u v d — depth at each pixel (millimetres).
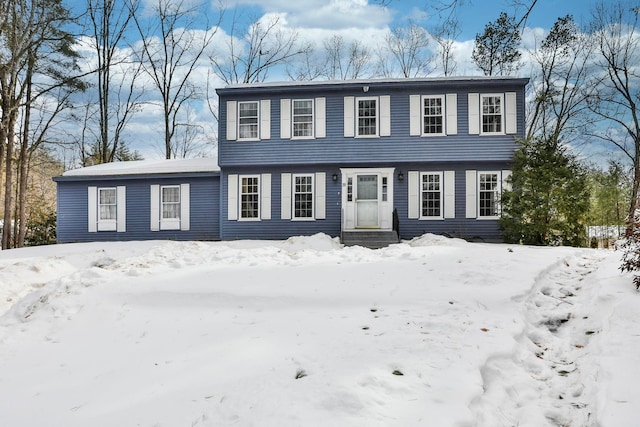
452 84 18516
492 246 14523
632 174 28062
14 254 17266
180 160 24016
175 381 4551
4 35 20891
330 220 19172
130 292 7914
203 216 20500
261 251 11383
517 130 18328
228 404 3662
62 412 4047
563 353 5266
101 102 31375
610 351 4539
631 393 3600
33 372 5184
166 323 6734
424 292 7207
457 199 18672
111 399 4266
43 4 22375
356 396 3533
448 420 3273
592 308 6207
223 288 7914
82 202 21422
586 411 3781
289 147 19297
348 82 18859
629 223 7141
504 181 18281
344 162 18984
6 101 21844
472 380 3988
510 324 5691
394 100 19000
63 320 7012
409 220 18797
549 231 16031
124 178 20953
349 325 5949
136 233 20906
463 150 18547
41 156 32438
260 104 19516
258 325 6332
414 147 18766
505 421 3715
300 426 3160
